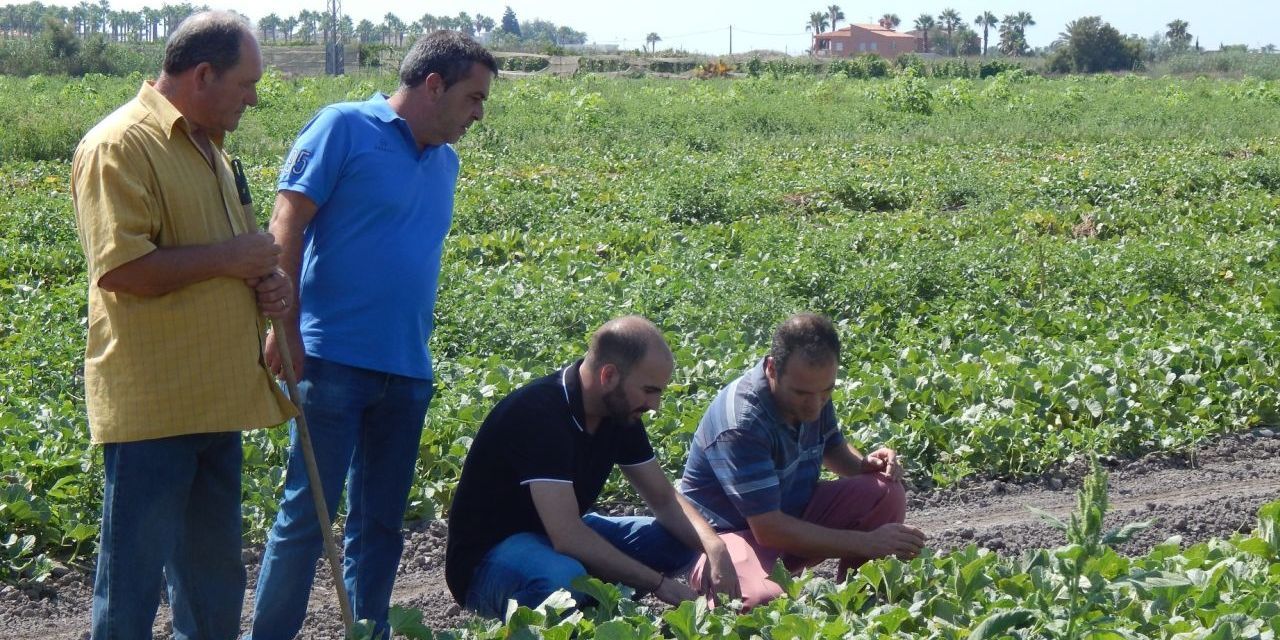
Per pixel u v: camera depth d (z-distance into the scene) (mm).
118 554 3658
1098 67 82688
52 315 9477
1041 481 6902
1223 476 6934
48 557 5617
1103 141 26734
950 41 144125
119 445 3635
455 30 4285
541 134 25859
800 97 41250
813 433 4879
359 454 4414
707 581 4566
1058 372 7895
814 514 4980
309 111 30781
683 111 31844
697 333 9172
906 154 23938
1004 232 14461
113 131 3502
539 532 4559
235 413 3725
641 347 4270
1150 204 16500
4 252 11820
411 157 4219
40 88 42031
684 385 7727
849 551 4664
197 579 3980
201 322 3645
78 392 7875
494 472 4473
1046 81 56688
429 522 6141
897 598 4504
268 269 3719
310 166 4051
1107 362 8031
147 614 3721
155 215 3539
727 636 3885
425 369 4348
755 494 4613
